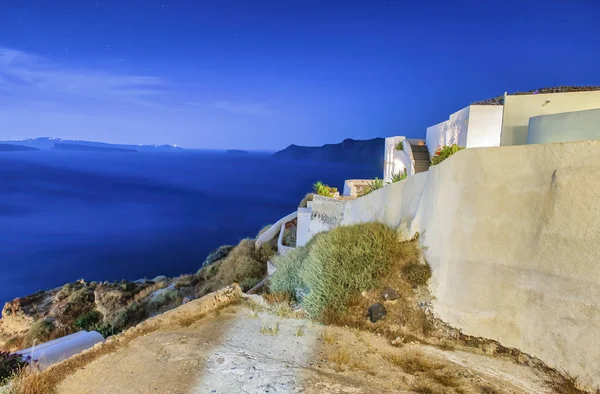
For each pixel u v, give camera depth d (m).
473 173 5.04
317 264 7.16
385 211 8.83
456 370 4.18
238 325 6.09
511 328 4.45
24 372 4.55
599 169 3.71
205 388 3.89
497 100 13.52
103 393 3.88
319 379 3.99
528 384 3.81
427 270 5.93
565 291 3.89
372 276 6.45
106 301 17.41
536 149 4.33
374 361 4.50
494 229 4.73
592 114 5.49
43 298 19.17
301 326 5.88
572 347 3.77
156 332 5.71
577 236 3.84
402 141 16.55
